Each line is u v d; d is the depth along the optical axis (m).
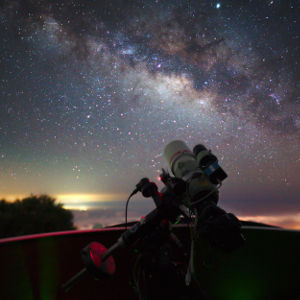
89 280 1.54
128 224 1.79
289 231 1.50
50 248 1.44
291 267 1.46
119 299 1.58
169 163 1.49
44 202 6.89
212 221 1.10
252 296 1.51
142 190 1.25
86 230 1.57
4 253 1.28
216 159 1.31
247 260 1.55
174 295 1.22
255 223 1.86
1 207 6.16
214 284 1.48
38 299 1.37
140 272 1.34
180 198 1.20
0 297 1.23
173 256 1.30
